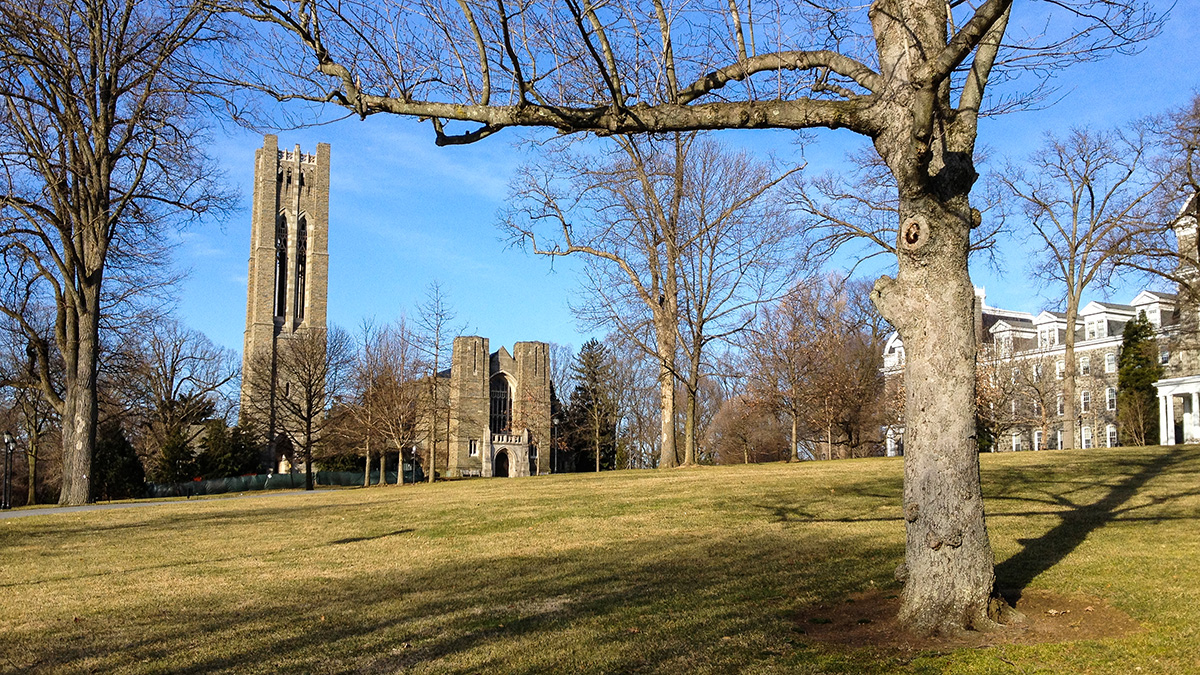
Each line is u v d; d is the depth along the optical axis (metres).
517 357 95.31
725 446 86.75
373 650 7.35
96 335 29.39
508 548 13.23
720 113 7.54
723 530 13.81
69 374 29.22
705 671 6.39
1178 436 59.44
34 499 56.03
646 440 85.81
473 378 91.56
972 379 7.41
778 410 50.91
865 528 13.05
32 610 9.56
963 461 7.30
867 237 22.84
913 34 7.12
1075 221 37.09
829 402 48.97
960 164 7.36
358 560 12.71
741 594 9.00
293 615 8.84
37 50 20.59
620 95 7.50
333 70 8.29
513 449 91.94
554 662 6.81
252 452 68.69
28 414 55.69
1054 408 68.31
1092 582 8.62
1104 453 24.16
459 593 9.78
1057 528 11.95
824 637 7.30
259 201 84.38
